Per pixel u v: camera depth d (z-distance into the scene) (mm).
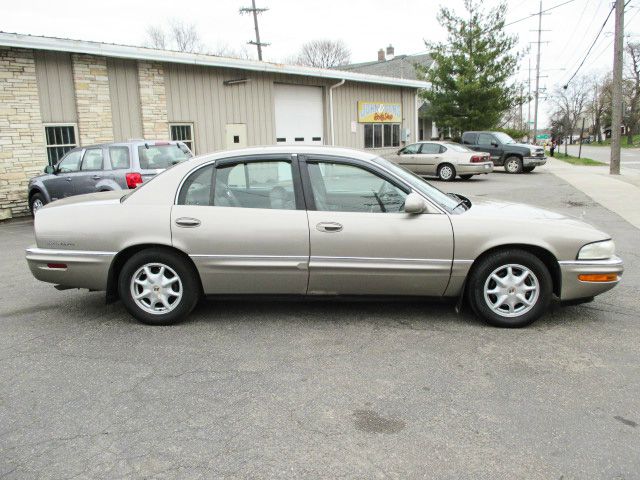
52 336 4469
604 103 97000
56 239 4656
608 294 5445
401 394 3385
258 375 3682
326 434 2945
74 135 13172
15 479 2584
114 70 13797
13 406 3293
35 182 10961
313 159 4562
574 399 3305
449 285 4484
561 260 4359
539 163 22156
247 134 17250
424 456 2738
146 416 3158
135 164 9633
